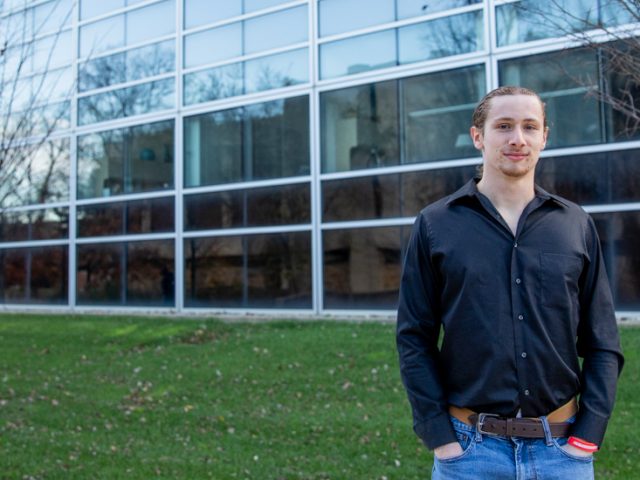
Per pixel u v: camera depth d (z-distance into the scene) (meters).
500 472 2.18
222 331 12.02
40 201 18.45
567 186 11.78
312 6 14.50
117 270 17.20
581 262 2.28
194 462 5.32
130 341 11.22
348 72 14.14
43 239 18.48
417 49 13.41
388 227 13.59
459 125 12.97
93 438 6.08
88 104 17.61
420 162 13.32
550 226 2.29
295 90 14.67
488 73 12.59
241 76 15.45
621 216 11.39
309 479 4.89
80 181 17.83
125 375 8.62
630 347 8.39
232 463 5.29
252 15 15.31
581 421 2.23
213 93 15.82
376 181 13.76
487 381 2.20
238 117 15.47
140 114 16.84
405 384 2.36
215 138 15.78
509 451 2.21
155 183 16.69
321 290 14.20
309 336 10.45
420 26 13.40
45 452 5.67
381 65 13.77
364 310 13.73
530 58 12.20
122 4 17.08
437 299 2.38
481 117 2.43
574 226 2.32
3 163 8.88
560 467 2.19
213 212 15.74
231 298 15.38
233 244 15.43
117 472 5.12
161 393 7.66
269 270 14.91
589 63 11.51
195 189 15.99
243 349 9.84
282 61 14.91
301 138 14.63
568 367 2.23
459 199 2.36
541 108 2.40
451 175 13.02
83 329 12.66
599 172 11.56
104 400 7.41
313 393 7.34
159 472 5.10
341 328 11.20
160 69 16.56
